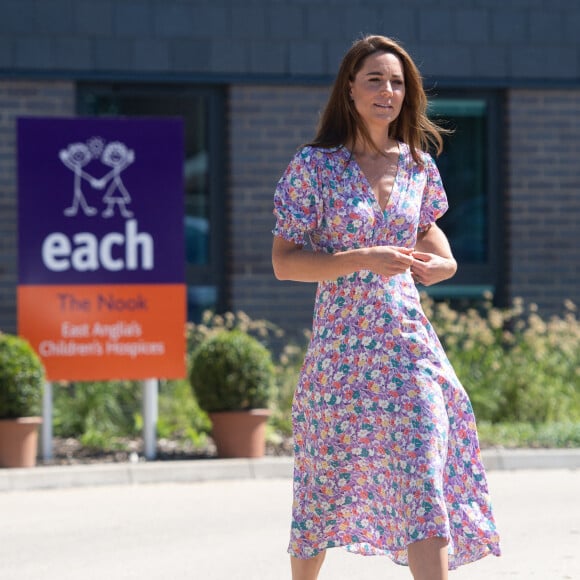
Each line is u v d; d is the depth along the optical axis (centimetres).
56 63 3234
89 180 2545
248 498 2211
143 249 2555
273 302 3341
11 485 2328
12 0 3209
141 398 2909
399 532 1114
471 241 3516
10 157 3198
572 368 3136
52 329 2536
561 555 1686
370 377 1130
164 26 3300
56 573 1620
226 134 3359
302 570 1177
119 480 2394
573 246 3500
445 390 1136
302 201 1149
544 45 3488
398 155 1170
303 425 1167
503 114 3503
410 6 3419
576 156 3503
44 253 2534
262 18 3344
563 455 2575
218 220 3372
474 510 1134
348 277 1142
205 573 1605
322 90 3375
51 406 2550
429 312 3153
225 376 2523
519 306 3234
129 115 3331
